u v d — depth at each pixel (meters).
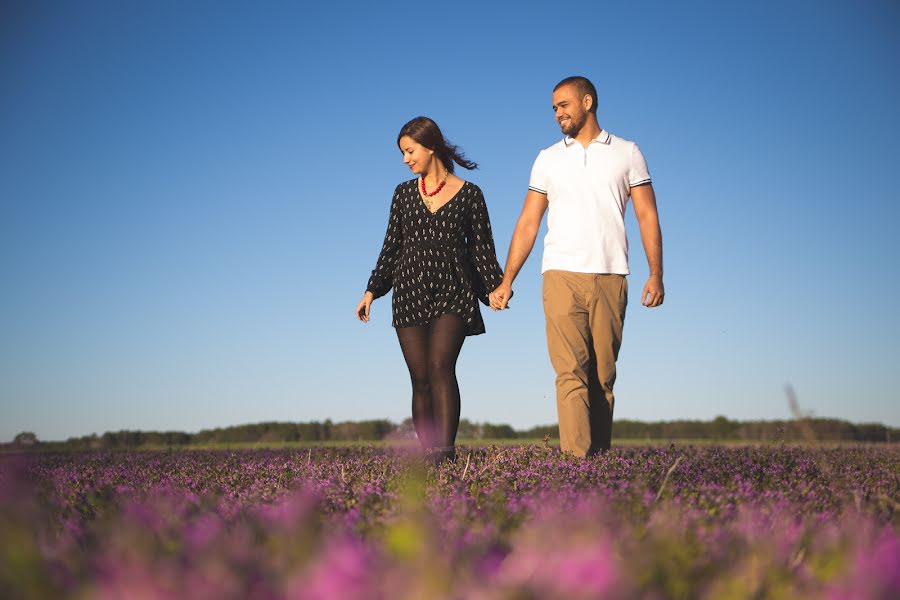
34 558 1.16
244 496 3.28
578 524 1.70
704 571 1.50
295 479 4.12
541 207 6.11
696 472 4.44
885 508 2.98
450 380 5.97
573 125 5.93
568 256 5.82
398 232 6.33
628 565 1.35
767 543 1.72
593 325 5.86
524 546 1.53
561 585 1.02
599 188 5.85
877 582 1.25
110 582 1.07
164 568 1.28
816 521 2.40
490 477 3.92
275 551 1.44
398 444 6.41
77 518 2.56
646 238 6.02
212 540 1.60
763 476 4.46
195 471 5.19
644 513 2.34
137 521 1.92
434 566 1.11
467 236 6.29
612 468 4.31
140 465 6.37
